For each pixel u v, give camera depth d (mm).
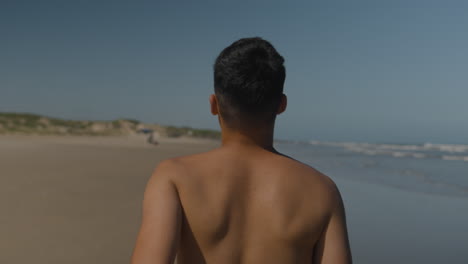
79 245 3371
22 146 14680
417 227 4902
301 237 807
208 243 808
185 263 820
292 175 852
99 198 5238
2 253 3100
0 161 8750
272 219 812
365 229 4766
